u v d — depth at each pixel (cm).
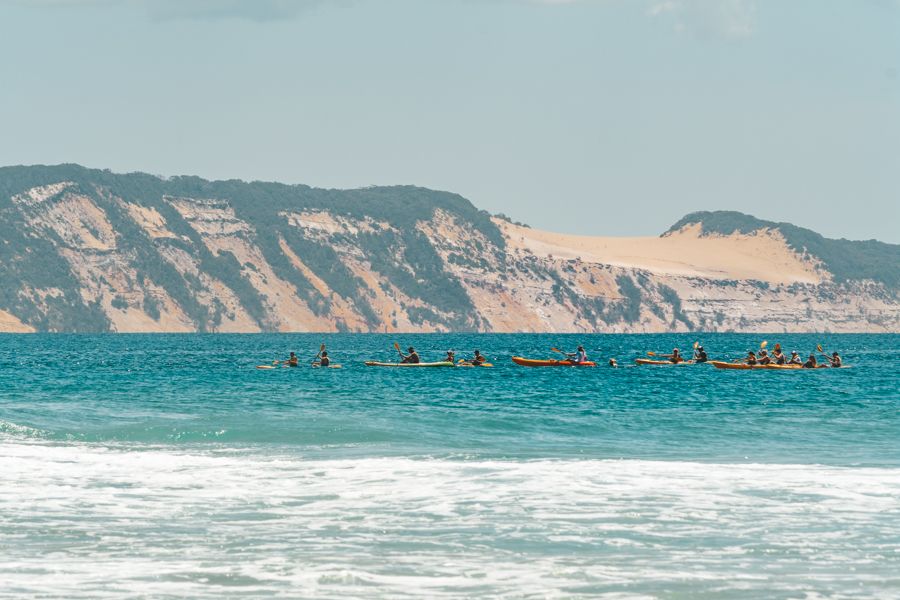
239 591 7338
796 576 7725
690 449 13938
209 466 11931
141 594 7244
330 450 13400
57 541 8581
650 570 7856
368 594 7300
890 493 10469
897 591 7388
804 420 17462
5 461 12150
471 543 8594
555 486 10788
